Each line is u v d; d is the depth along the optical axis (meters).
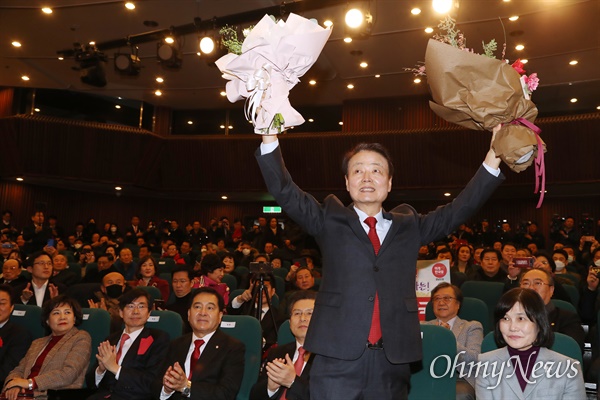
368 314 1.89
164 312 4.70
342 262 1.95
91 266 8.77
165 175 15.86
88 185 15.61
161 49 9.78
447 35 2.17
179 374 3.60
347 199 14.97
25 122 13.87
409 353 1.87
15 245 9.13
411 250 2.02
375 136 13.80
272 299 6.06
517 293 2.93
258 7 9.34
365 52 11.32
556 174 12.93
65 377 4.24
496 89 2.00
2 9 9.92
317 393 1.90
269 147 2.00
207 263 6.66
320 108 14.99
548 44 10.38
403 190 14.22
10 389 4.07
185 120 15.91
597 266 6.14
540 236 11.95
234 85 2.01
